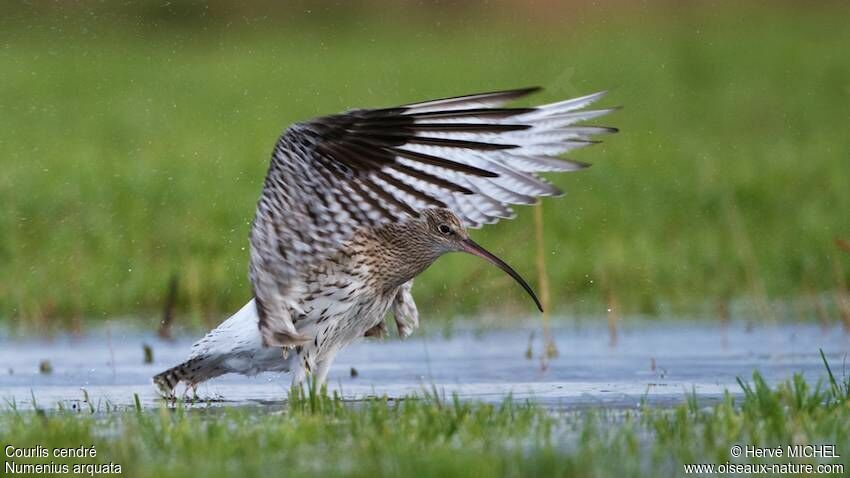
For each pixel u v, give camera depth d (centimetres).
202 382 1102
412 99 3011
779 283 1590
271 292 973
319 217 928
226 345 1027
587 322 1463
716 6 4584
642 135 2692
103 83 3256
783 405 920
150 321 1494
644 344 1326
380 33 4184
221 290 1564
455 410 896
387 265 1049
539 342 1350
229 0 4222
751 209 1970
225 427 845
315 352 1033
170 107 2947
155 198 1977
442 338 1384
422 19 4409
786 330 1390
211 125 2714
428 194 954
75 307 1471
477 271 1588
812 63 3572
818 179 2161
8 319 1493
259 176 2164
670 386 1088
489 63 3597
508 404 931
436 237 1059
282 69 3516
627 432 821
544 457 738
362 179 909
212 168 2227
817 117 2864
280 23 4278
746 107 2998
